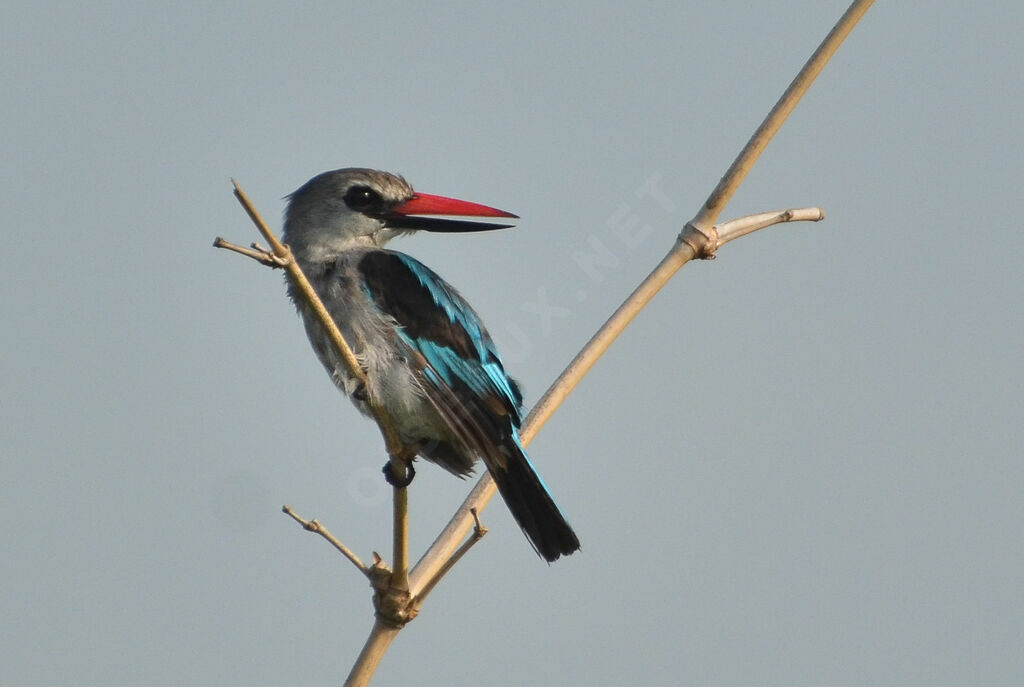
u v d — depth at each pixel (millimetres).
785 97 8555
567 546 9078
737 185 8641
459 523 8125
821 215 9125
